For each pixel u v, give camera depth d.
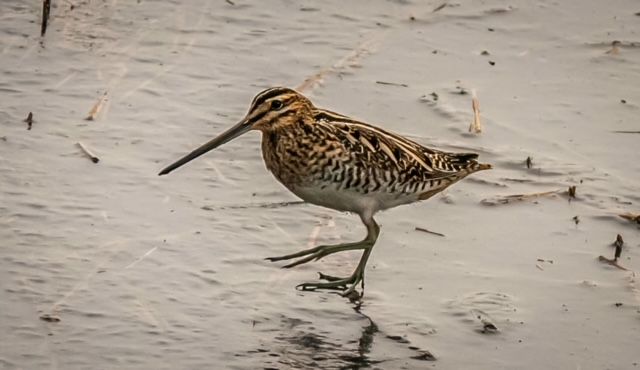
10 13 16.86
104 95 15.27
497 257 12.90
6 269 11.93
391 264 12.71
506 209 13.79
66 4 17.16
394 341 11.40
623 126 15.62
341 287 12.27
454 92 16.08
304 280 12.33
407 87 16.11
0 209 12.88
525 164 14.63
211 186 13.79
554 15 18.12
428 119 15.43
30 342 10.95
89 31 16.62
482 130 15.27
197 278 12.11
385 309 11.90
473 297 12.16
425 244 13.09
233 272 12.30
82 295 11.66
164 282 11.99
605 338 11.66
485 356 11.28
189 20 17.20
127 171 13.84
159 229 12.86
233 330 11.38
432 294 12.20
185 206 13.34
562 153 14.95
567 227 13.50
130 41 16.55
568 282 12.52
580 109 15.97
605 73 16.88
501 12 18.11
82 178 13.61
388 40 17.20
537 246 13.13
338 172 12.41
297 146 12.45
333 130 12.43
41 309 11.40
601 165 14.73
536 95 16.20
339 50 16.86
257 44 16.81
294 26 17.34
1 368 10.55
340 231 13.21
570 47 17.42
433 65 16.72
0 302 11.43
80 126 14.61
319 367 10.93
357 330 11.54
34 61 15.84
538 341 11.55
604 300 12.25
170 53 16.39
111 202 13.25
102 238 12.59
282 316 11.66
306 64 16.47
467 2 18.30
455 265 12.73
